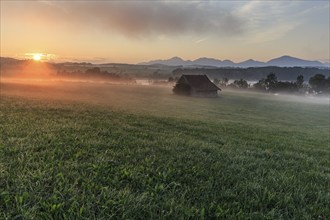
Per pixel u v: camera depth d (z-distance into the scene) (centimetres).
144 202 331
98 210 304
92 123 938
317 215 355
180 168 491
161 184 400
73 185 353
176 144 707
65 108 1384
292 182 484
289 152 819
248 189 418
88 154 521
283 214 348
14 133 635
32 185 342
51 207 292
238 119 3128
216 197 377
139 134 809
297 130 2058
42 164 425
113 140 663
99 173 419
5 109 1071
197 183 423
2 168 389
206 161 566
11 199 304
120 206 316
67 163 448
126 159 513
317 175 552
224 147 775
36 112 1074
